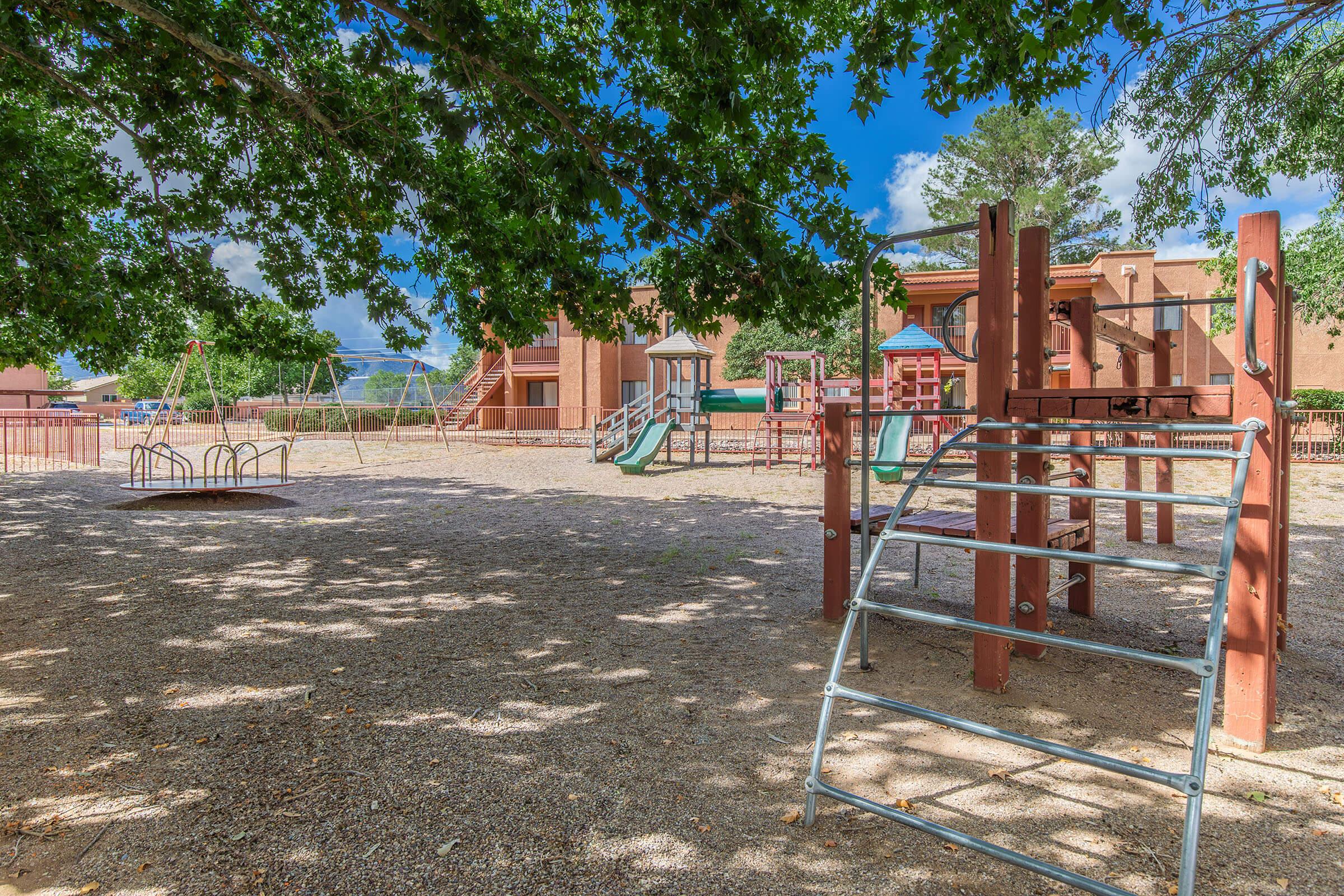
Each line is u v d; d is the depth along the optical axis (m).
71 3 5.12
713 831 2.45
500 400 31.34
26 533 8.18
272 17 6.31
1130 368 6.31
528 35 5.34
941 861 2.29
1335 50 8.41
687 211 5.75
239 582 6.05
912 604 5.39
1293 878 2.19
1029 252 3.78
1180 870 1.91
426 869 2.25
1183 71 8.25
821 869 2.24
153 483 11.21
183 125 6.77
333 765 2.91
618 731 3.23
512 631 4.73
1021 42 4.77
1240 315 2.90
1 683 3.79
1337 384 22.59
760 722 3.33
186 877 2.21
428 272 6.81
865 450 4.03
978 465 3.65
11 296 7.09
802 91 5.87
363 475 15.13
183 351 13.96
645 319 7.09
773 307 6.25
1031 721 3.31
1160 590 5.81
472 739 3.15
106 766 2.91
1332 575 6.33
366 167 6.16
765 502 11.29
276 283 7.66
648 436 16.48
